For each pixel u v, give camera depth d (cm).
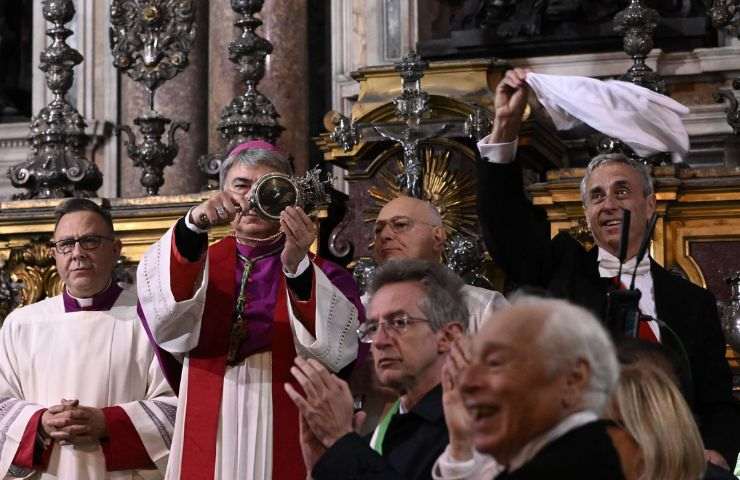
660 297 1223
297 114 2327
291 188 1236
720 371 1204
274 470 1247
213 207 1221
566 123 1357
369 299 1037
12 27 2723
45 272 1808
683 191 1590
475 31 2184
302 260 1225
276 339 1266
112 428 1342
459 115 1703
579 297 1215
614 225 1233
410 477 938
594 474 690
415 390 1005
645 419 788
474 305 1207
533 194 1627
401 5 2359
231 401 1256
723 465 1059
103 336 1418
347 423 929
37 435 1347
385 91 1778
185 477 1243
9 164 2647
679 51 2167
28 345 1427
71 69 1975
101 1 2580
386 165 1719
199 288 1242
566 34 2150
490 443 708
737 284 1533
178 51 1975
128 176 2489
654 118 1347
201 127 2433
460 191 1680
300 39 2339
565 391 706
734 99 1811
